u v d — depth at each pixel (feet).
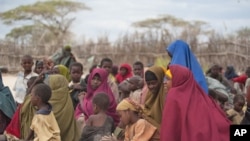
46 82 25.00
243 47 107.55
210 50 108.78
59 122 23.62
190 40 111.45
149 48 115.14
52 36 174.19
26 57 34.22
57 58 46.68
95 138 22.90
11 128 24.21
